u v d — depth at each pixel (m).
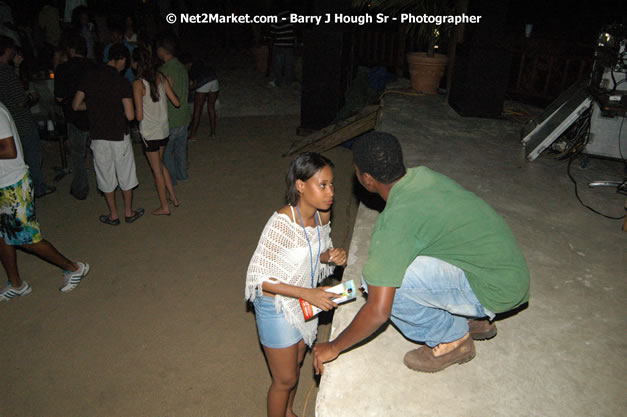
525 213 4.07
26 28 10.08
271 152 8.13
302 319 2.35
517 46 9.23
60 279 4.55
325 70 8.36
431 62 8.48
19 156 3.66
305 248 2.26
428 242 1.80
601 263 3.33
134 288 4.48
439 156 5.44
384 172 1.81
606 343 2.55
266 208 6.18
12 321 4.00
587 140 5.16
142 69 5.02
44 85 7.09
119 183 5.37
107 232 5.40
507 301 1.92
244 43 17.12
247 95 11.52
